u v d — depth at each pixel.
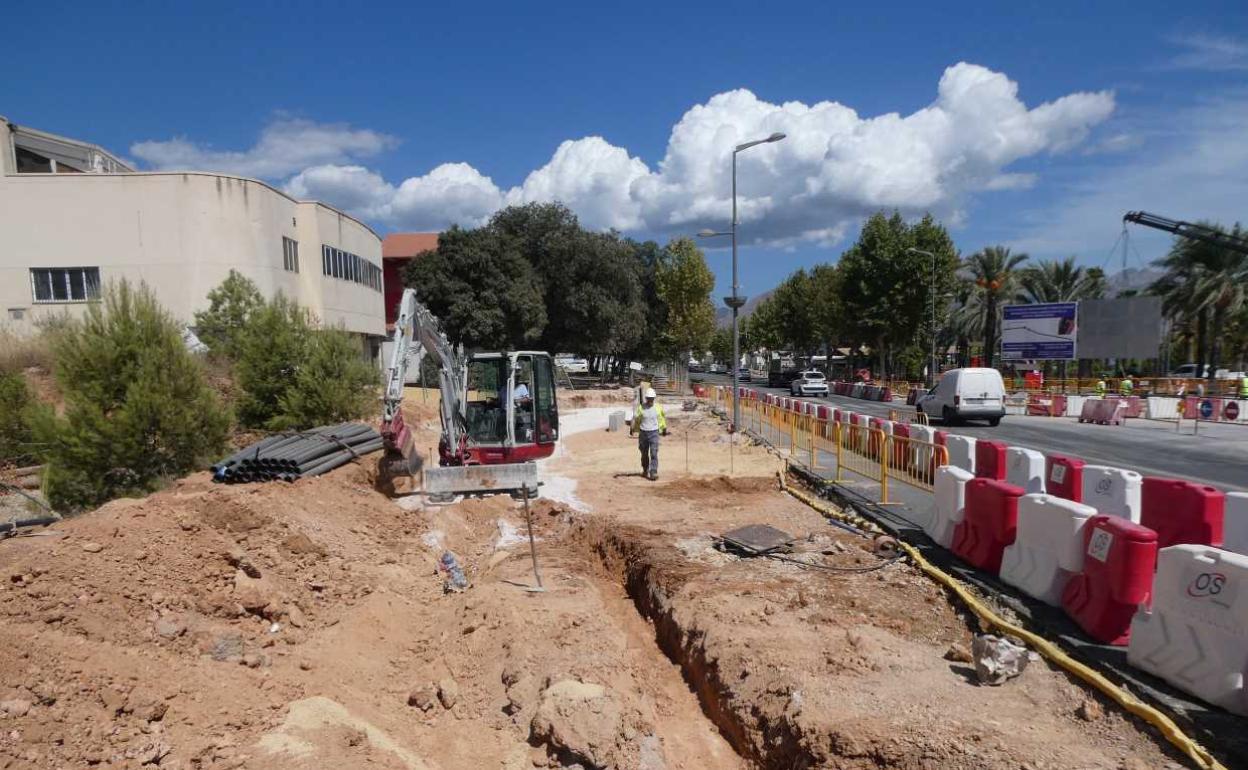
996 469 9.92
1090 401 26.61
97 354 12.48
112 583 5.93
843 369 80.06
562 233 45.78
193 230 26.27
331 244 34.00
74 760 4.14
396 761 4.82
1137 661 5.24
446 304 41.66
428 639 7.31
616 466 16.77
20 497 13.40
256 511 8.44
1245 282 35.34
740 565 8.68
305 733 4.86
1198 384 34.84
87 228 25.81
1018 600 6.72
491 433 15.65
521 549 10.41
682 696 6.55
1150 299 36.00
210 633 5.87
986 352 46.19
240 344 17.95
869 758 4.57
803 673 5.66
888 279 46.75
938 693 5.27
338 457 12.18
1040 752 4.39
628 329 47.59
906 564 8.34
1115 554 5.66
